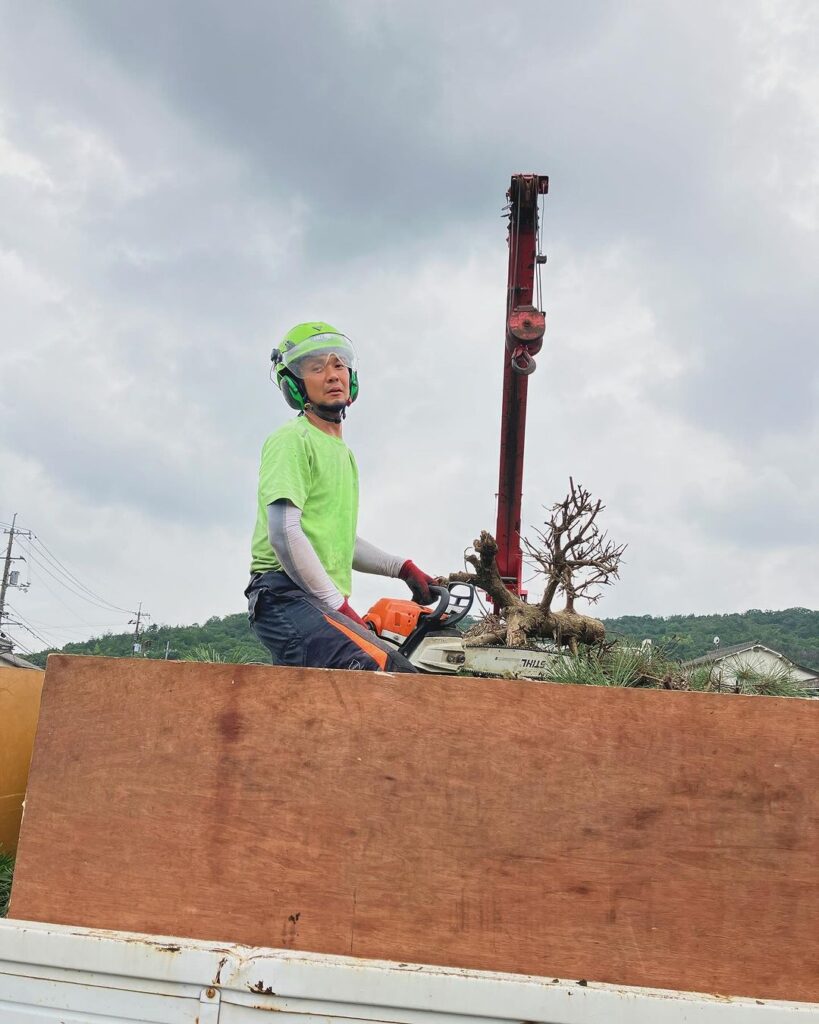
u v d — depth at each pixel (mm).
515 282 5570
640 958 1427
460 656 2740
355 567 2809
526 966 1448
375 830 1534
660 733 1485
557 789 1494
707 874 1437
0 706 2645
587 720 1506
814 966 1396
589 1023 1388
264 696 1620
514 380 5496
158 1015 1515
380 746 1561
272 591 2168
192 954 1514
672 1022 1372
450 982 1427
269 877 1555
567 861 1471
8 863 2504
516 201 5605
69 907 1623
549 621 3584
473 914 1478
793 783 1445
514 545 5457
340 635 2092
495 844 1494
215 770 1615
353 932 1508
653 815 1465
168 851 1604
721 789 1457
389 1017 1438
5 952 1587
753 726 1469
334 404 2443
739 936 1415
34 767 1693
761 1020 1358
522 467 5508
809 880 1416
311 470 2293
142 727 1661
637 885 1448
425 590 2766
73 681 1707
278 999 1474
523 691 1531
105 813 1645
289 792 1577
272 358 2576
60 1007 1554
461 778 1524
